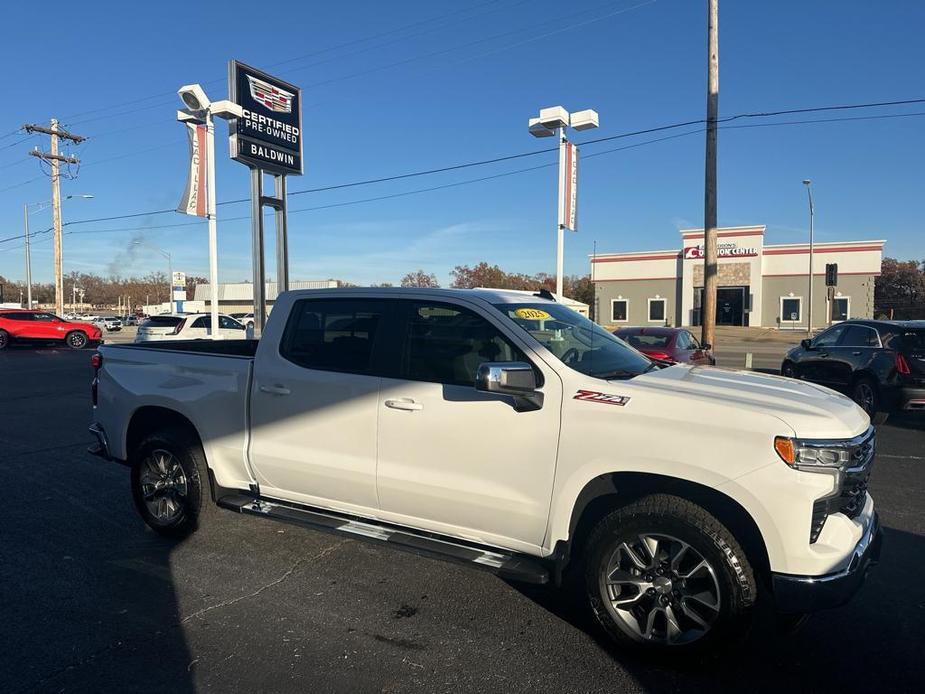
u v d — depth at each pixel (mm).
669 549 3254
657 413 3229
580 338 4059
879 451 8086
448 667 3240
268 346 4520
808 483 2955
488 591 4125
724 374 4012
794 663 3303
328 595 4047
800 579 2945
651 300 48938
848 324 10688
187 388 4824
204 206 16703
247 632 3578
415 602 3963
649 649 3266
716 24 15828
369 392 4020
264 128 15836
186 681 3109
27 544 4875
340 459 4121
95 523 5355
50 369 18109
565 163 14062
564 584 4254
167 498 5000
